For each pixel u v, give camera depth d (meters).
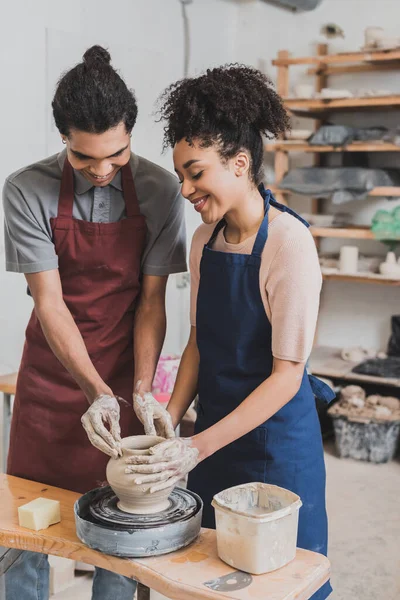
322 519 1.78
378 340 4.95
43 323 1.82
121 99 1.52
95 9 3.78
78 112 1.49
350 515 3.42
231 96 1.45
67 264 1.89
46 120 3.56
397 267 4.42
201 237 1.75
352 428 4.21
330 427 4.74
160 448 1.41
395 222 4.31
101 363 1.94
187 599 1.27
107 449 1.46
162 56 4.29
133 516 1.42
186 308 4.73
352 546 3.10
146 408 1.62
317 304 1.57
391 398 4.34
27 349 1.99
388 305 4.89
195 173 1.47
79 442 1.93
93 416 1.53
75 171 1.82
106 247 1.87
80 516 1.45
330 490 3.75
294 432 1.69
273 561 1.33
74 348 1.78
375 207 4.88
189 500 1.51
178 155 1.48
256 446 1.68
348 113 4.90
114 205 1.87
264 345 1.65
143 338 1.94
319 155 4.96
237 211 1.59
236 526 1.32
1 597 1.61
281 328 1.55
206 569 1.34
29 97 3.45
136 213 1.87
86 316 1.91
